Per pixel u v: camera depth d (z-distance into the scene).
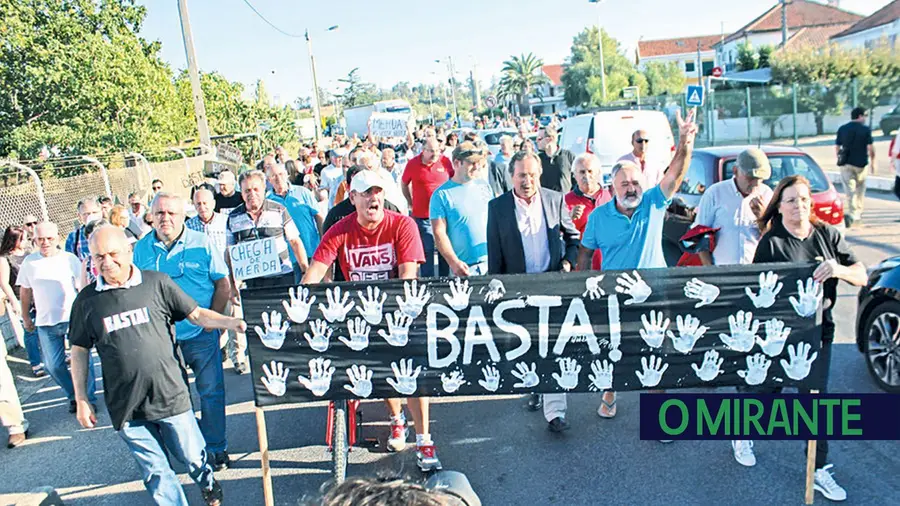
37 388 7.28
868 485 4.02
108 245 3.68
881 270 5.25
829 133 28.73
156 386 3.81
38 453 5.49
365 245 4.41
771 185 8.35
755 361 3.88
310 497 1.31
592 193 5.87
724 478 4.22
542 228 4.85
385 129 19.72
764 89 29.45
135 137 21.94
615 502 4.04
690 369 3.91
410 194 8.43
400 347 3.93
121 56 23.00
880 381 5.18
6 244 7.55
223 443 4.83
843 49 32.09
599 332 3.91
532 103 95.31
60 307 6.15
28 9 21.64
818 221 4.01
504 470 4.52
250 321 3.89
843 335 6.48
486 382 3.97
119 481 4.89
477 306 3.91
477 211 5.43
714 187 4.93
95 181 13.47
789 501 3.93
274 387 3.93
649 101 36.03
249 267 5.29
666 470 4.37
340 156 13.00
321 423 5.55
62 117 21.94
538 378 3.96
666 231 9.40
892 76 28.56
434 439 5.05
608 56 61.91
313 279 4.32
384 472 1.41
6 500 4.70
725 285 3.83
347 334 3.92
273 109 44.38
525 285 3.88
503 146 10.09
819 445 3.94
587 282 3.88
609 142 11.99
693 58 81.75
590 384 3.96
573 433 4.98
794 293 3.81
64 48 21.50
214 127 38.53
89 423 3.84
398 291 3.89
